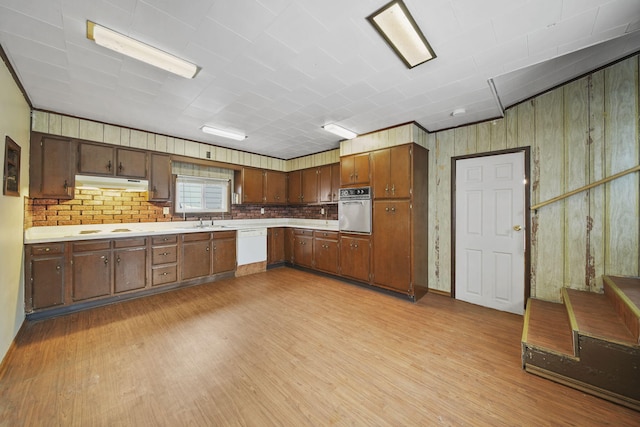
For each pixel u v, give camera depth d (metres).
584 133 2.44
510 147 2.94
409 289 3.29
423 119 3.16
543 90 2.63
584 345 1.66
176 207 4.24
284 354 2.06
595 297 2.28
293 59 1.90
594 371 1.62
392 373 1.83
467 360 1.99
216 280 4.22
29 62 1.93
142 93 2.45
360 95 2.50
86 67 2.00
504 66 1.99
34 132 2.77
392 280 3.45
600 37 1.66
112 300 3.15
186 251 3.81
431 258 3.64
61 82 2.23
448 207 3.48
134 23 1.51
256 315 2.83
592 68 2.31
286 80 2.21
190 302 3.21
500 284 3.01
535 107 2.75
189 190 4.42
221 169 4.84
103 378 1.73
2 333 1.84
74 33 1.61
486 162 3.14
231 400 1.55
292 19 1.49
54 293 2.72
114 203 3.56
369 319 2.74
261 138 4.05
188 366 1.88
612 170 2.30
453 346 2.20
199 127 3.49
